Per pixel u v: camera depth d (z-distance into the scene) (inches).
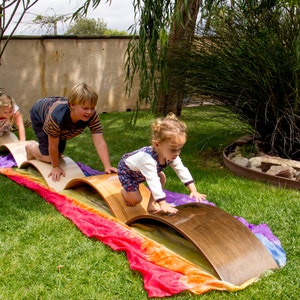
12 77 331.3
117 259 110.8
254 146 213.9
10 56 327.3
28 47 334.3
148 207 135.3
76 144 254.4
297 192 163.9
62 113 154.4
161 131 116.0
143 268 102.3
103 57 374.3
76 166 175.9
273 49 187.9
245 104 201.0
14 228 130.6
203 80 210.7
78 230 128.4
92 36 363.9
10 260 111.4
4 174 187.0
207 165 209.5
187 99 231.3
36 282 101.2
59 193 156.3
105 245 118.2
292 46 182.2
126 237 117.3
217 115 218.7
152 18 213.2
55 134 157.8
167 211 115.8
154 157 123.0
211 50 211.2
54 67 350.0
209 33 214.5
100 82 377.7
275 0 215.5
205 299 92.9
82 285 99.7
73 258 111.9
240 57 198.2
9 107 218.7
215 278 97.4
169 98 256.5
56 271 105.7
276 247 115.4
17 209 145.6
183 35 236.4
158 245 111.6
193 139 252.2
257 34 199.9
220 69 202.8
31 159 188.7
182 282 95.7
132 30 220.4
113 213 133.7
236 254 102.7
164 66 216.5
